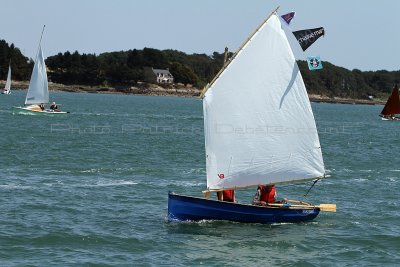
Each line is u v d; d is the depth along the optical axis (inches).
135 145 5403.5
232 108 2497.5
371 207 2994.6
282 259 2129.7
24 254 2097.7
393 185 3698.3
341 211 2869.1
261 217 2518.5
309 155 2546.8
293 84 2508.6
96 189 3223.4
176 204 2460.6
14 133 5885.8
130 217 2632.9
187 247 2215.8
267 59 2490.2
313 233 2449.6
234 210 2484.0
